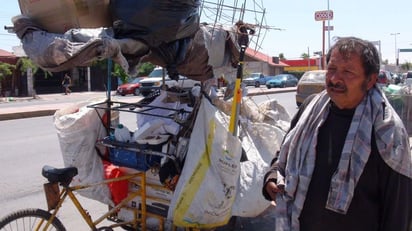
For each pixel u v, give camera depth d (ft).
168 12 10.85
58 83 131.64
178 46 12.50
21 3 10.65
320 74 53.11
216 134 11.83
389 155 6.30
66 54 9.64
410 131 23.61
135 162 12.78
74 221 16.11
